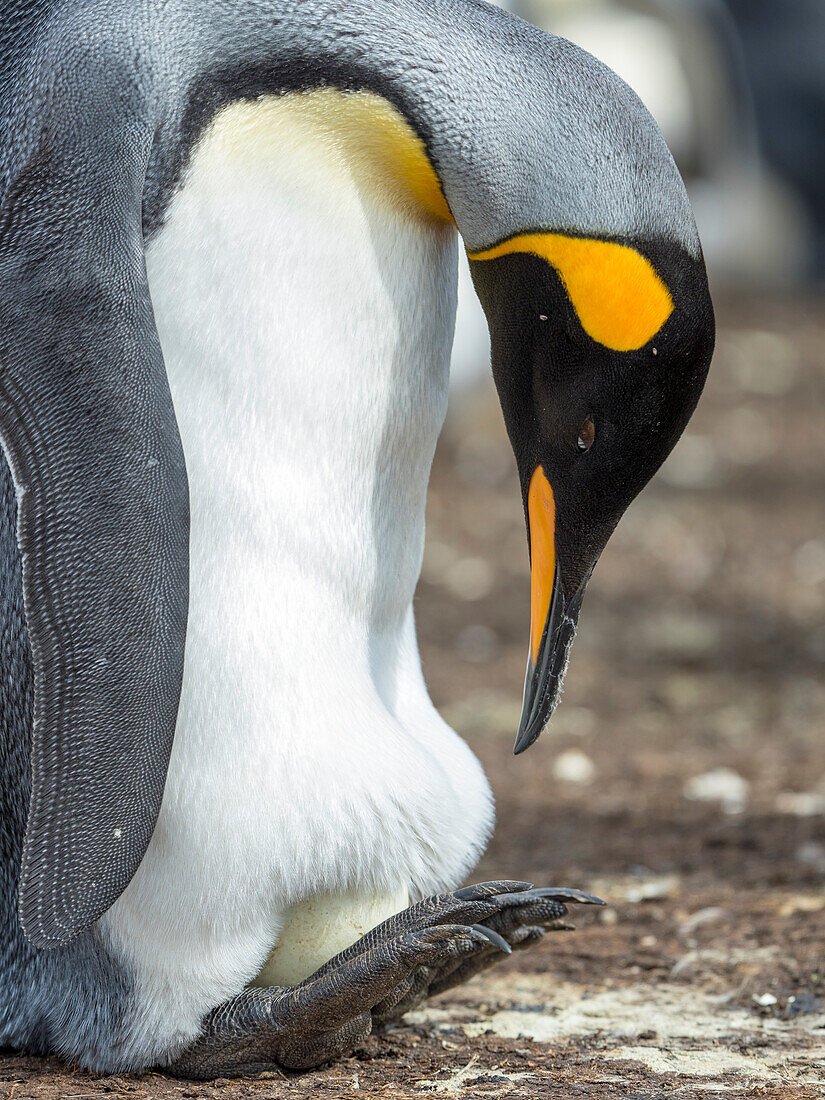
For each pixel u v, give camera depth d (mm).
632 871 9406
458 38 5664
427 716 6328
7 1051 6090
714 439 28484
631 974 7406
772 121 49906
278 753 5598
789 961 7445
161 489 5086
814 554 21062
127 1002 5750
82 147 5203
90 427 5055
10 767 5875
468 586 19609
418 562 6188
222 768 5566
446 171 5668
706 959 7566
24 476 5070
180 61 5383
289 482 5598
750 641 17062
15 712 5801
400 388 5836
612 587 19625
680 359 5715
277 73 5484
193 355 5480
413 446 5953
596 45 35875
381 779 5766
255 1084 5672
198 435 5504
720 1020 6676
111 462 5051
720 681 15453
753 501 24156
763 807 10945
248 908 5664
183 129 5387
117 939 5719
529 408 6094
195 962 5699
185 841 5586
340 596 5789
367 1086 5652
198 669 5539
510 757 12852
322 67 5508
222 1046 5703
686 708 14469
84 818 5031
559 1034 6488
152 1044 5750
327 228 5586
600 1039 6410
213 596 5543
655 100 37281
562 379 5902
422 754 5973
